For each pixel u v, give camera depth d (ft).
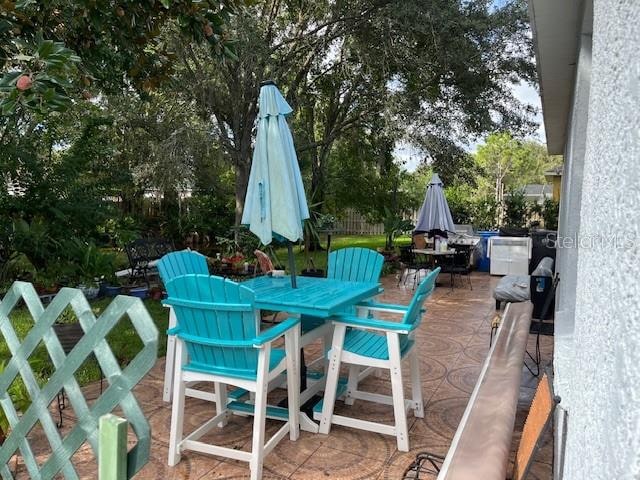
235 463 8.71
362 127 36.73
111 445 4.07
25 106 7.63
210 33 10.31
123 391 4.53
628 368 2.14
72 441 4.92
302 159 41.29
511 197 46.68
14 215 22.52
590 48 7.29
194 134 26.40
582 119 7.41
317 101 38.37
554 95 13.69
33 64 7.67
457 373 13.33
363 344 10.24
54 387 5.11
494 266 32.89
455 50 28.07
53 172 23.44
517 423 10.25
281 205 10.96
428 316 20.44
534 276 17.38
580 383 3.54
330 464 8.67
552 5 7.72
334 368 9.73
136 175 29.04
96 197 25.09
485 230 42.91
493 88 32.27
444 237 29.94
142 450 4.34
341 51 30.04
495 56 30.07
